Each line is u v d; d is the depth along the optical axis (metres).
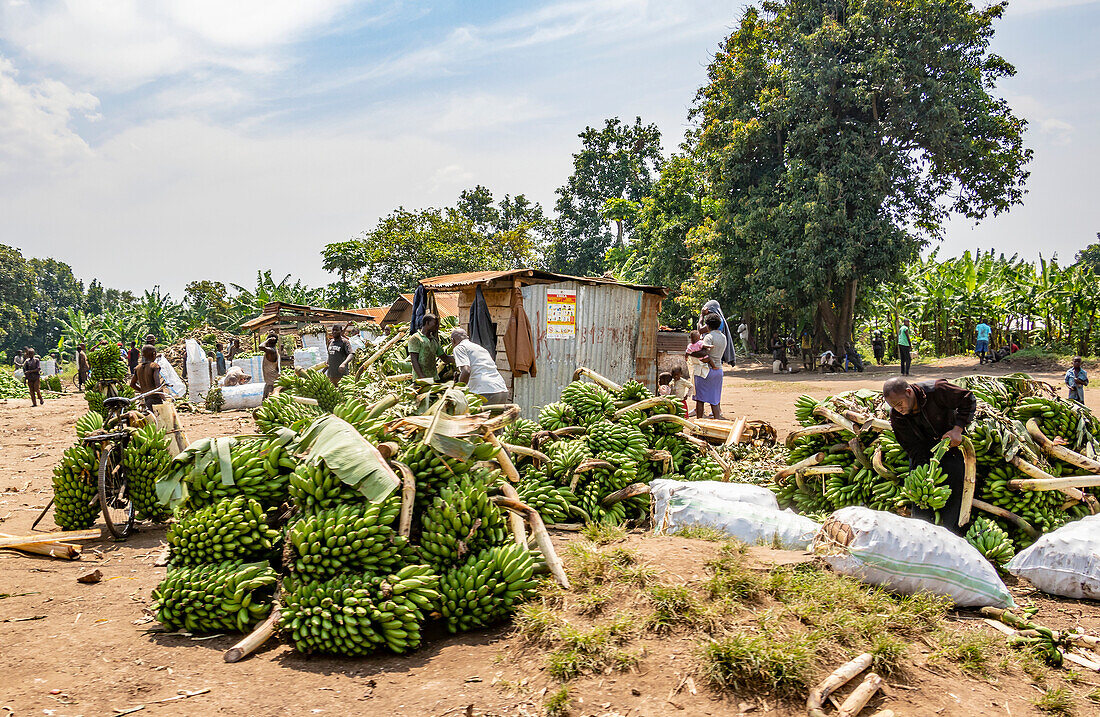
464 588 3.91
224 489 4.48
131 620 4.26
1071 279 26.91
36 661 3.64
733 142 30.52
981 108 28.66
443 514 4.16
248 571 4.04
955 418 5.14
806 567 4.14
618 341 10.88
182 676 3.46
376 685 3.33
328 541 3.88
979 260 31.80
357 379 10.98
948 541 4.21
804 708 2.91
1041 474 5.23
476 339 9.94
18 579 5.03
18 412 18.69
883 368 28.50
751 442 7.98
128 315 47.28
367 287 49.34
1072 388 12.73
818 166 28.50
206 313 48.81
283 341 27.38
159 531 6.51
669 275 37.28
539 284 10.12
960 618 4.03
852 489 6.11
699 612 3.47
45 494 8.06
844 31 27.77
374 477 4.11
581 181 61.34
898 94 27.27
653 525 5.51
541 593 3.90
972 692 3.14
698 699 2.96
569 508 5.80
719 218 31.78
